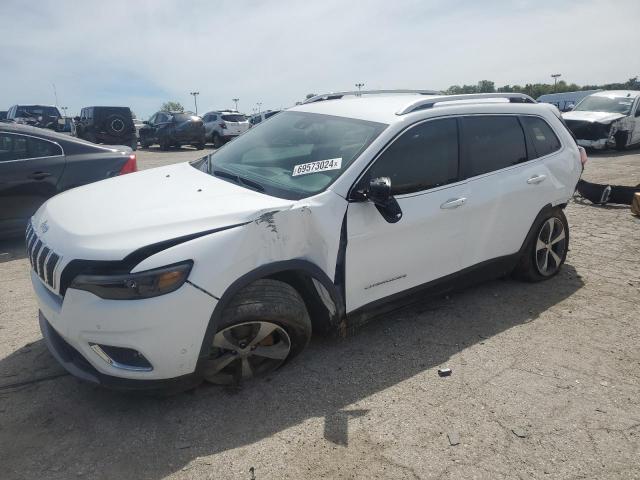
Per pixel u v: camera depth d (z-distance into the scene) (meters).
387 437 2.61
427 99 3.68
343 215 3.01
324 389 3.00
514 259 4.29
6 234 5.81
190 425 2.68
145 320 2.41
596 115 14.55
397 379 3.12
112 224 2.62
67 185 6.01
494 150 3.96
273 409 2.82
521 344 3.56
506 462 2.45
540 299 4.31
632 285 4.61
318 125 3.68
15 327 3.75
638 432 2.66
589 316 3.99
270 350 2.99
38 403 2.84
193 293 2.48
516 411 2.82
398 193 3.31
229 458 2.45
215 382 2.93
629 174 10.60
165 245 2.48
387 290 3.38
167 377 2.58
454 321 3.90
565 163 4.51
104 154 6.30
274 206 2.79
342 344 3.53
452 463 2.44
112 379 2.54
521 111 4.27
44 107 26.20
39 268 2.72
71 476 2.33
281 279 3.03
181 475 2.35
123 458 2.44
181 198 2.97
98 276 2.40
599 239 6.01
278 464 2.42
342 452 2.50
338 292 3.09
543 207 4.33
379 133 3.31
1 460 2.41
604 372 3.21
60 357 2.73
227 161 3.73
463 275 3.87
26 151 5.82
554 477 2.36
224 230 2.60
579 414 2.80
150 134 24.42
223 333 2.72
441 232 3.55
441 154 3.58
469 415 2.79
